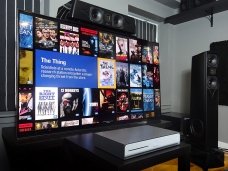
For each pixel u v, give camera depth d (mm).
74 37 1474
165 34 3270
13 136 1293
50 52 1354
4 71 1773
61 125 1373
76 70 1469
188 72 3131
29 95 1251
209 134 1994
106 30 1663
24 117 1227
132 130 1075
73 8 1475
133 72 1817
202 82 2047
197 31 3016
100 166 840
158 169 1918
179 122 2469
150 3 2979
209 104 2012
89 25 1564
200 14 2842
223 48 2676
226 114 2633
